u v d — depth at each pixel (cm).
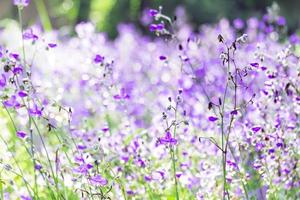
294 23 2356
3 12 2359
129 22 2367
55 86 823
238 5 2341
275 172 507
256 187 533
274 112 546
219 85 730
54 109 568
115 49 1276
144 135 649
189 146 580
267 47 614
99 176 448
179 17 1583
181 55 568
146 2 2362
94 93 756
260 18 2295
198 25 2320
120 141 561
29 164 598
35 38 500
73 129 567
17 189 529
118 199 511
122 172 541
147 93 903
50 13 2572
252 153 536
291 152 503
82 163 459
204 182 521
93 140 557
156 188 525
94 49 827
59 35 1430
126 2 2372
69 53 986
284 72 542
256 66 462
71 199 527
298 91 520
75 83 815
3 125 628
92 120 743
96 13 2431
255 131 479
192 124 608
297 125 534
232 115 444
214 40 1009
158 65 947
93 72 755
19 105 465
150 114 807
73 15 2516
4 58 463
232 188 543
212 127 577
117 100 551
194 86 725
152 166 542
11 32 1126
